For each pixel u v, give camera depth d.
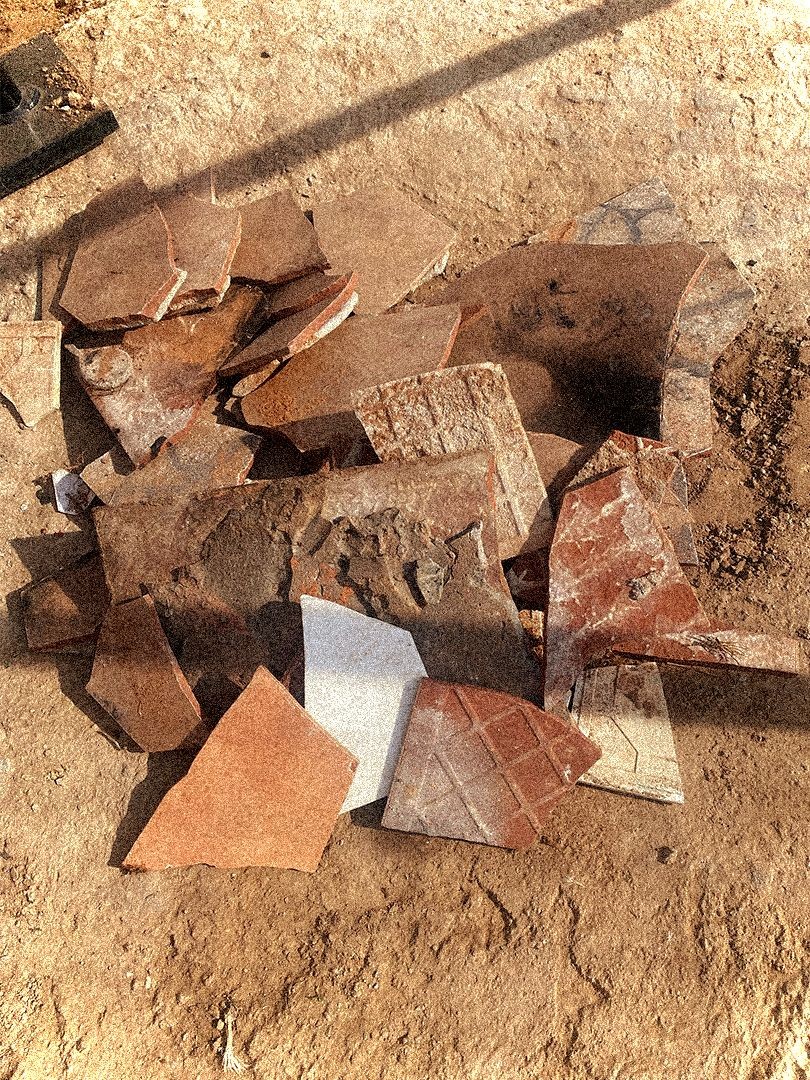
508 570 0.70
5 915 0.67
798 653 0.66
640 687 0.68
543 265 0.79
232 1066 0.62
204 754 0.65
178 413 0.75
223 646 0.69
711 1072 0.60
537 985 0.63
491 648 0.67
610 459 0.70
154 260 0.78
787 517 0.73
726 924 0.63
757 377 0.79
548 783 0.65
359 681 0.66
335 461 0.74
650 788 0.66
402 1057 0.62
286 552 0.69
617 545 0.67
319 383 0.75
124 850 0.68
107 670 0.69
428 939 0.64
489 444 0.70
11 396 0.78
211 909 0.66
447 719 0.65
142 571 0.70
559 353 0.77
